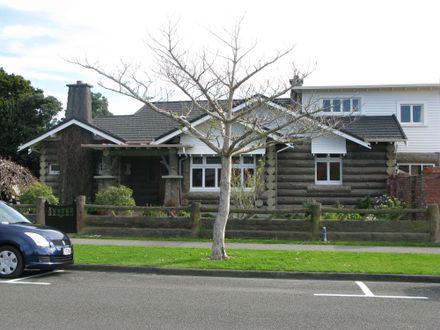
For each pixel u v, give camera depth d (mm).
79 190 24422
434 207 16625
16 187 25812
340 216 19000
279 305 8734
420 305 8859
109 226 18609
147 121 26703
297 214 21250
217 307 8500
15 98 42688
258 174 21344
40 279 11250
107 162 23500
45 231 11758
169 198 22906
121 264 12727
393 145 23078
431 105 26594
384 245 16141
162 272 12344
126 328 7121
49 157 25203
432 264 12727
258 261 13023
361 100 26641
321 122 16172
